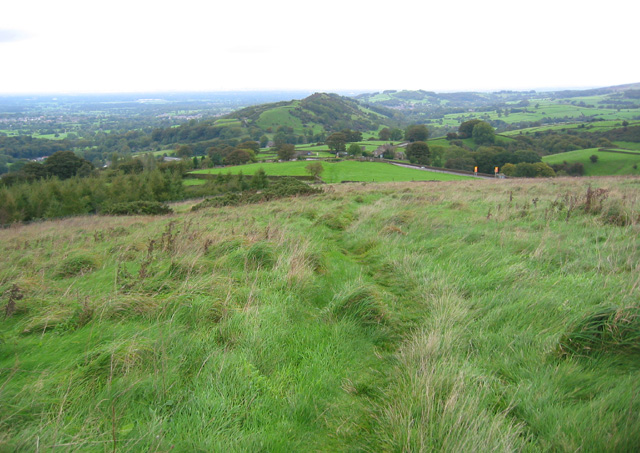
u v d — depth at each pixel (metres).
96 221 19.44
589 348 3.22
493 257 5.88
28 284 5.17
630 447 2.17
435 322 3.91
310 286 5.04
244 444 2.38
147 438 2.32
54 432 2.31
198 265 5.53
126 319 3.99
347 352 3.61
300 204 14.13
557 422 2.44
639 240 5.95
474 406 2.58
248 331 3.64
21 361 3.13
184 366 3.16
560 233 6.92
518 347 3.46
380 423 2.63
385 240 7.44
